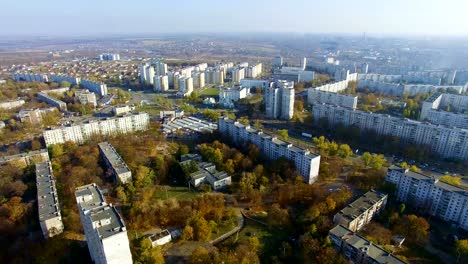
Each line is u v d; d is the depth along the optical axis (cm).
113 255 18300
